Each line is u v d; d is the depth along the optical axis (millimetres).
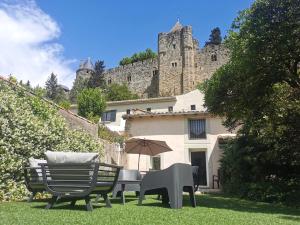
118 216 4266
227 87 10672
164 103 32094
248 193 10898
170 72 59375
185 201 7879
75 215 4258
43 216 4066
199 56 58594
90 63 84625
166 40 61062
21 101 8070
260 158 11969
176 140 19609
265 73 9492
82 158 5121
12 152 6754
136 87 63625
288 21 8234
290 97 10719
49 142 8234
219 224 3926
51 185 5078
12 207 5035
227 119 12633
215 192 14305
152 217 4301
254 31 8406
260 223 4242
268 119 10773
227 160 14234
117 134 16688
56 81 82250
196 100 31172
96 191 5246
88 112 34250
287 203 9422
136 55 78125
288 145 10930
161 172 6148
